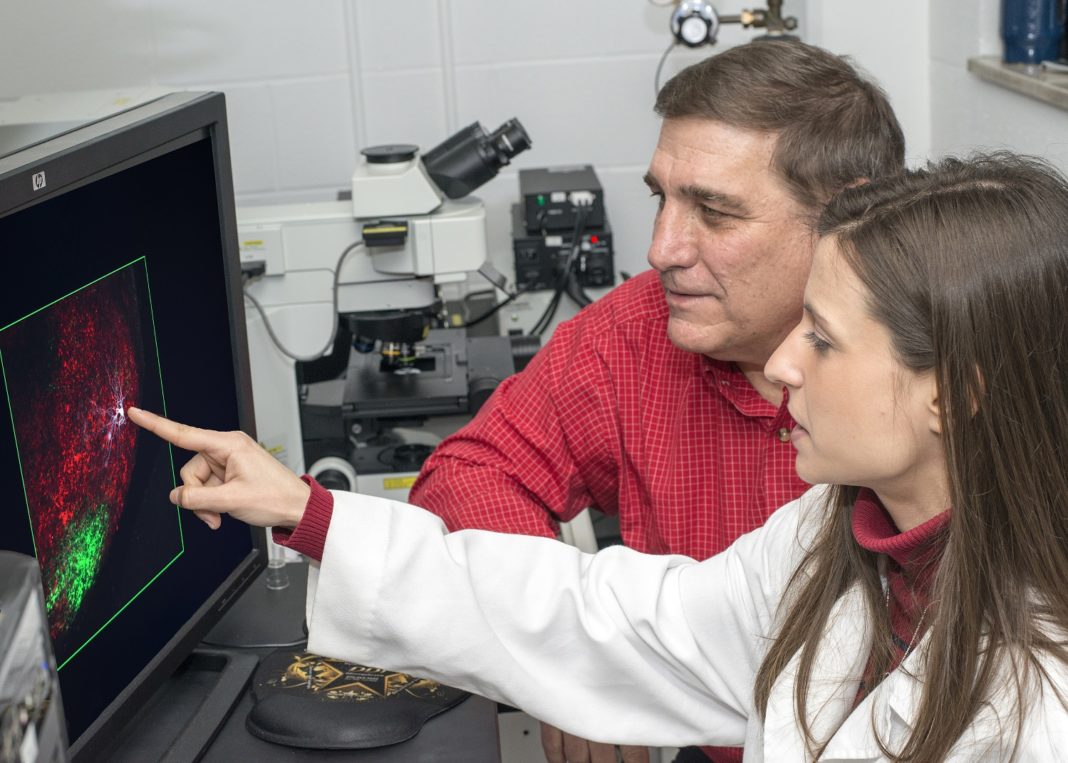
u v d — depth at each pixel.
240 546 1.14
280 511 0.96
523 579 1.03
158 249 0.95
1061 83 1.69
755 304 1.11
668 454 1.28
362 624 0.98
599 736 1.02
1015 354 0.72
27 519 0.79
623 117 2.55
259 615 1.19
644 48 2.51
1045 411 0.73
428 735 0.99
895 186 0.78
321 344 1.87
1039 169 0.77
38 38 2.40
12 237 0.76
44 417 0.81
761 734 0.94
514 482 1.32
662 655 1.01
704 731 1.04
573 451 1.34
